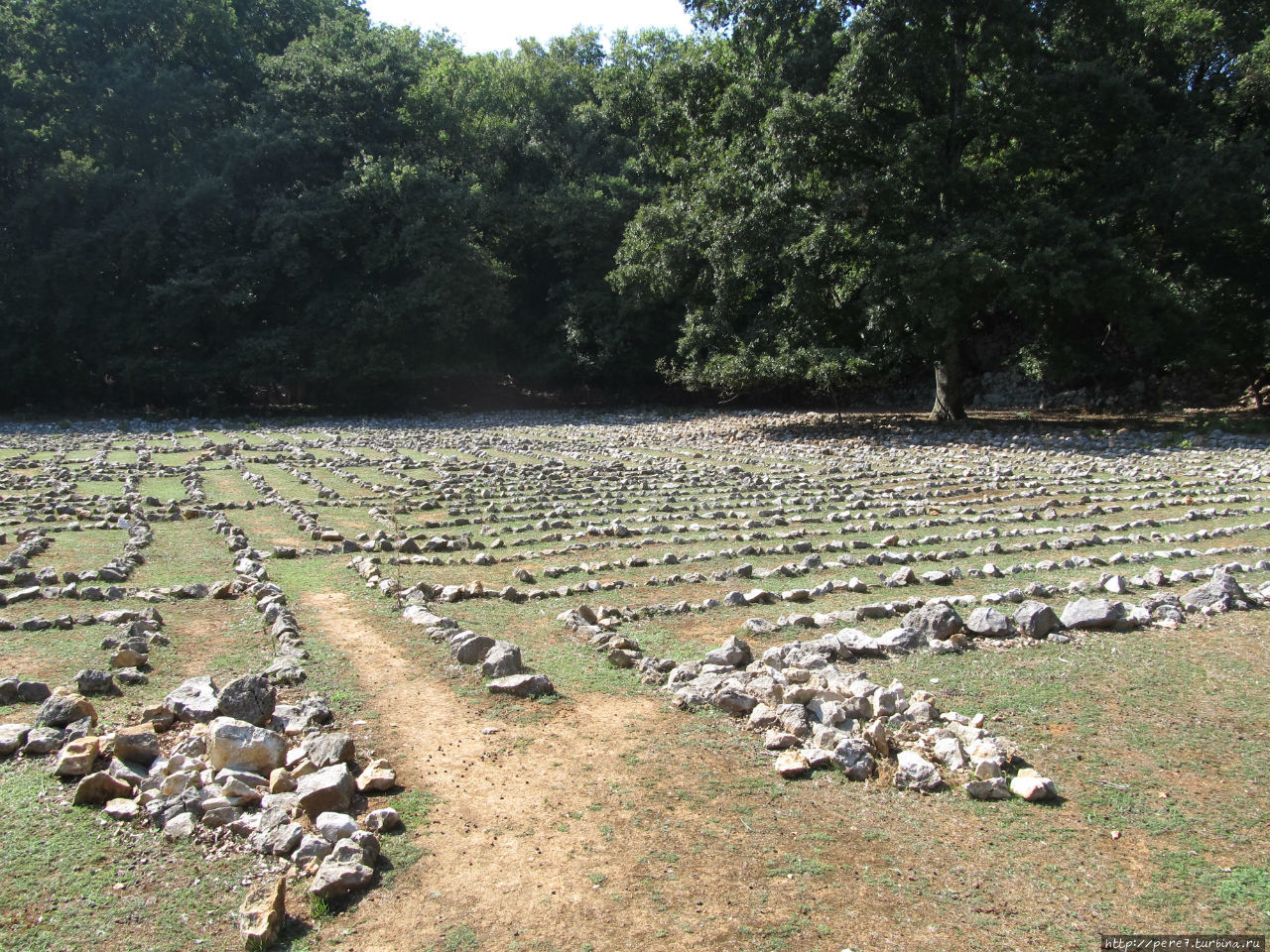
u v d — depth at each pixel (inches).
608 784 239.1
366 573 444.8
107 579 427.5
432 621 360.8
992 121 1093.1
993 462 881.5
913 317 1056.8
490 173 1726.1
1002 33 1037.2
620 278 1421.0
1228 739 267.6
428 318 1536.7
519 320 1732.3
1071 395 1441.9
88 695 283.0
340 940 180.2
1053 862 208.5
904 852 211.6
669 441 1106.1
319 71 1549.0
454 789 235.3
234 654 326.6
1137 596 402.3
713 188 1129.4
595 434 1198.3
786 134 1061.1
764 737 265.6
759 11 1161.4
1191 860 209.6
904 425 1213.1
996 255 1017.5
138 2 1459.2
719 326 1232.8
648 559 479.8
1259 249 1176.2
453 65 1738.4
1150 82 1183.6
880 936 182.7
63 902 187.8
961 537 532.4
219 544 517.0
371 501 674.2
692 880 199.8
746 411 1549.0
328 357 1496.1
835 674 302.0
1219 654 333.1
